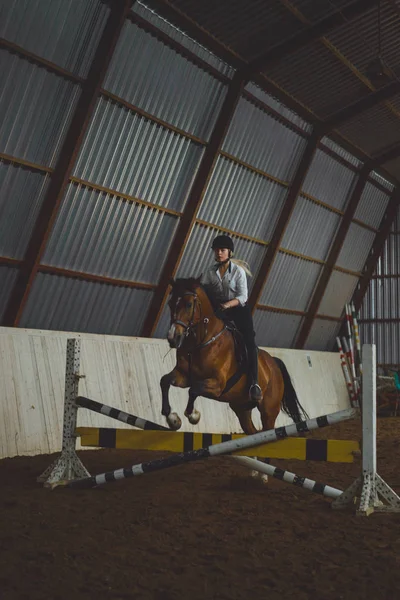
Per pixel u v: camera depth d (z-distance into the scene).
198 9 11.04
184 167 12.55
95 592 3.65
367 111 16.30
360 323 22.56
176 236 13.00
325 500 6.31
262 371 7.36
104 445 6.72
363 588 3.76
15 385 9.21
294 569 4.09
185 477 7.76
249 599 3.60
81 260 11.30
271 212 15.84
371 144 18.28
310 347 21.28
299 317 19.53
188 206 12.91
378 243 22.03
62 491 6.48
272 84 13.51
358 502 5.80
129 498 6.22
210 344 6.58
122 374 11.33
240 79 12.66
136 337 12.16
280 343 19.22
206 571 4.05
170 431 6.53
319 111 15.55
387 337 22.16
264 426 7.54
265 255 16.25
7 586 3.72
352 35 13.09
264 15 11.58
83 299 11.73
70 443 6.86
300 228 17.55
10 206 9.70
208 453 6.15
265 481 7.19
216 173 13.48
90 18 9.59
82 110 9.88
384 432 14.42
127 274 12.42
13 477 7.24
